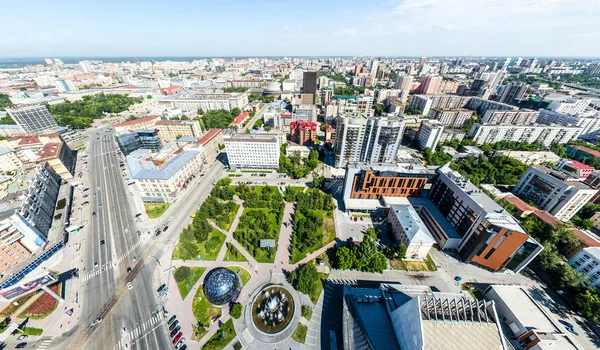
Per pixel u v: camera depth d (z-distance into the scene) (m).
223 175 166.50
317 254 102.06
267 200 136.62
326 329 75.19
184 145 172.88
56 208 129.75
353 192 129.75
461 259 101.06
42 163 141.50
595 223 114.75
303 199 130.25
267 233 111.56
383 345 63.00
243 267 95.94
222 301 80.12
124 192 145.00
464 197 100.06
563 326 75.81
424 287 78.94
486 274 94.62
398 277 92.75
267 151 166.38
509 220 87.50
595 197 124.69
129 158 150.62
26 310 78.75
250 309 80.25
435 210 117.69
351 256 93.19
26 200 104.88
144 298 83.81
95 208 130.62
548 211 121.75
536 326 71.25
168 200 135.12
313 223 113.50
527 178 133.62
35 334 73.31
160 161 151.00
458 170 161.00
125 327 75.38
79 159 188.38
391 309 72.12
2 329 74.12
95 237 110.81
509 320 76.19
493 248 89.56
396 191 126.56
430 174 120.88
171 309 80.19
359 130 160.00
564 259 95.81
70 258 99.81
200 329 73.56
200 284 88.94
